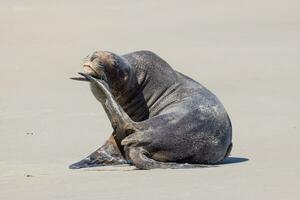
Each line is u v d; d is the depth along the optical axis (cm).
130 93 4525
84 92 7375
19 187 3916
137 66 4544
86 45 10512
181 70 8525
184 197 3522
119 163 4450
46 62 9338
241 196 3516
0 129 5753
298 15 12325
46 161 4616
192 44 10219
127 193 3653
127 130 4381
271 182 3791
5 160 4675
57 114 6350
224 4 13550
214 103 4494
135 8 13538
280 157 4500
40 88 7694
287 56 8994
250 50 9519
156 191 3666
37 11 13375
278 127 5562
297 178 3872
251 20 12081
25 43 10762
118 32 11456
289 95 6962
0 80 8194
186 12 13025
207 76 8094
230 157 4594
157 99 4538
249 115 6109
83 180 4012
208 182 3831
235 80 7781
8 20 12600
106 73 4406
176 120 4397
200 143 4394
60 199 3612
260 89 7300
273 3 13400
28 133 5566
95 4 14062
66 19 12631
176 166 4288
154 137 4356
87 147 5038
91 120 6025
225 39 10506
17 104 6906
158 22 12200
